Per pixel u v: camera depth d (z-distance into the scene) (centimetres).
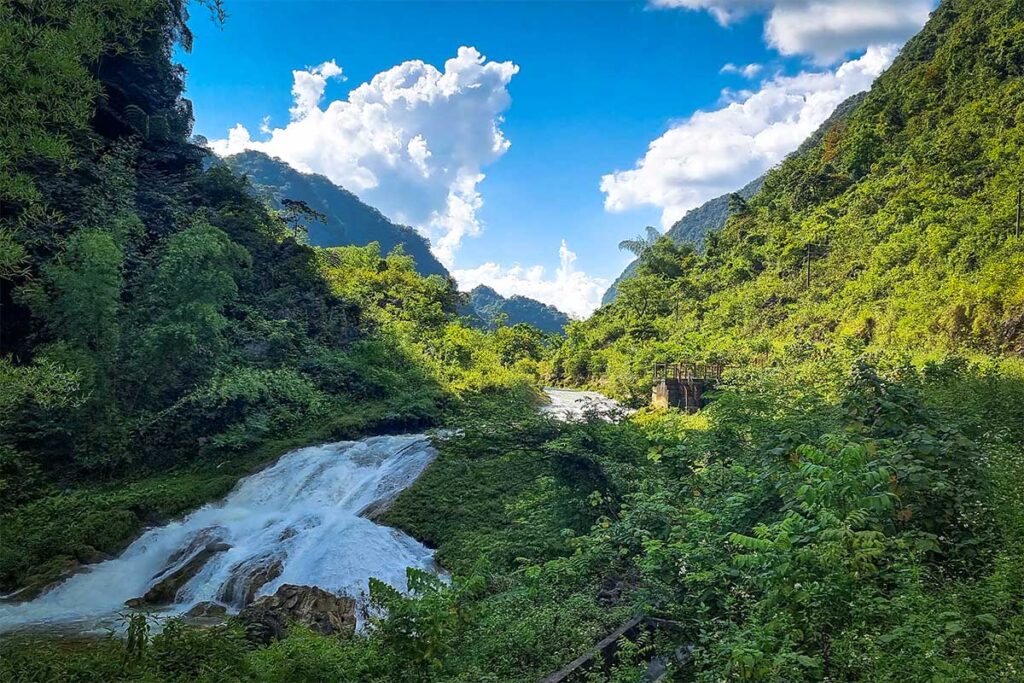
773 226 6250
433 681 654
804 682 426
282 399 2278
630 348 5347
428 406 2495
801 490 509
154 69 3059
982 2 6009
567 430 1280
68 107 794
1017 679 388
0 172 766
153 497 1623
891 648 419
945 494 615
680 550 651
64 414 1766
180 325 1970
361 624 1101
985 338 2331
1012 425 1015
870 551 450
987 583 515
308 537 1390
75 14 806
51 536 1392
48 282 1800
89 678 712
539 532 1223
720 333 4738
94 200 2172
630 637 676
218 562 1329
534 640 712
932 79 6022
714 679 460
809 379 2008
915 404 727
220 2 931
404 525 1488
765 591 502
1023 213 3125
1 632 1064
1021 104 4369
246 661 742
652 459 1100
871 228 4594
